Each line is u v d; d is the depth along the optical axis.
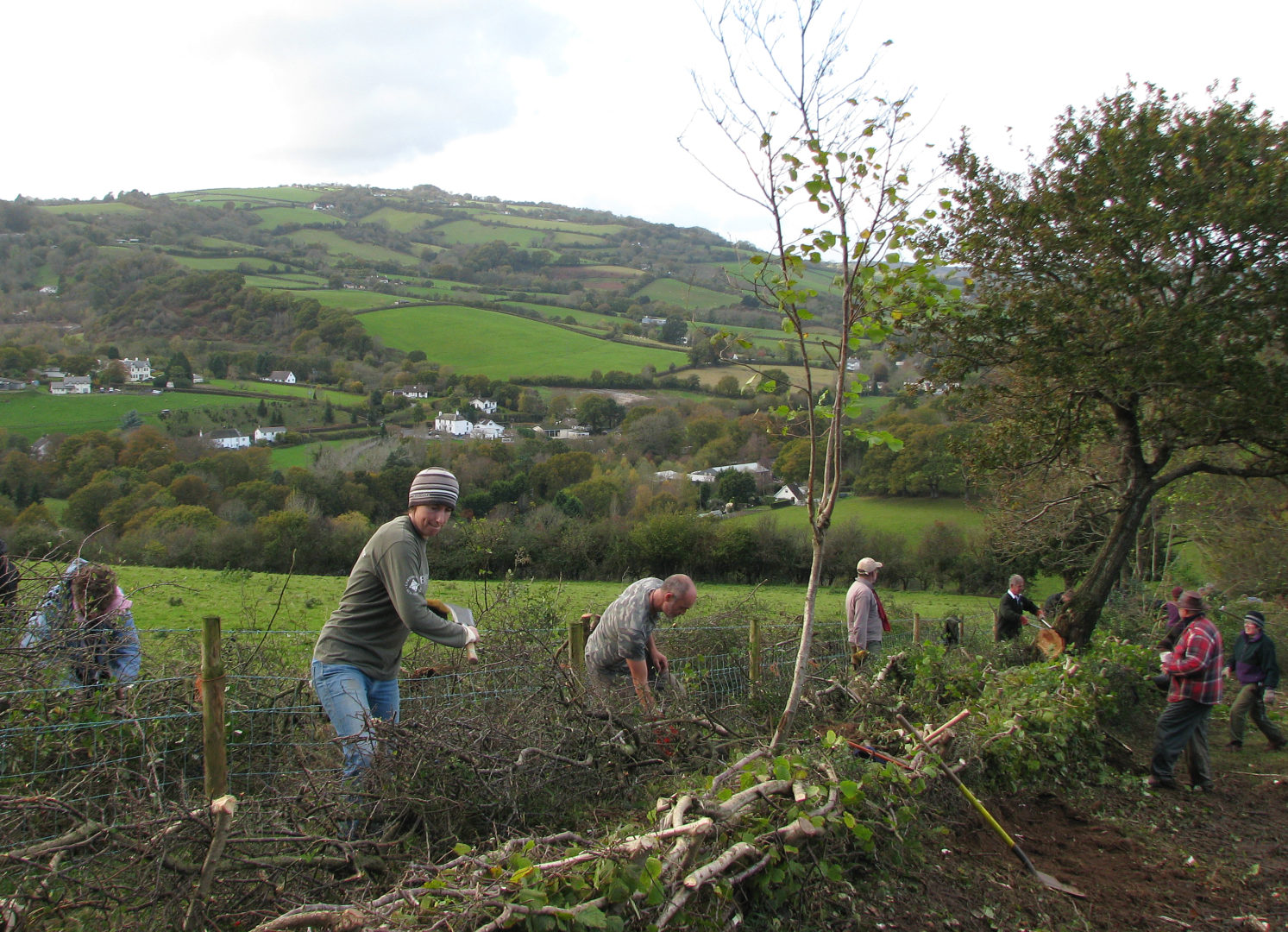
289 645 8.05
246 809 3.77
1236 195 10.20
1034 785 6.39
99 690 4.59
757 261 5.18
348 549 34.62
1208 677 6.83
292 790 4.10
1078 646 10.97
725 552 39.78
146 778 3.73
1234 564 20.64
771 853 3.73
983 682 7.91
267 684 5.59
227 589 18.30
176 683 5.01
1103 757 7.44
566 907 3.03
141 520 32.88
